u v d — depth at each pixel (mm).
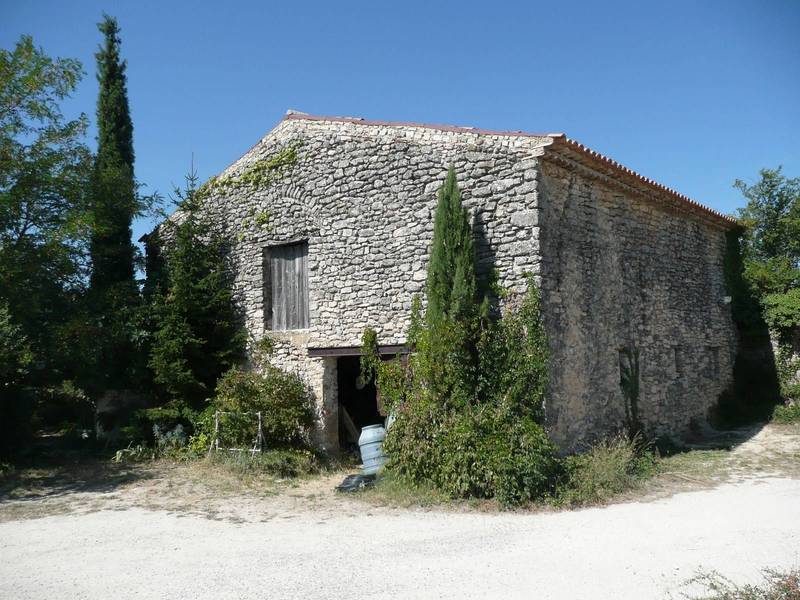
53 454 12102
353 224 11156
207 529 7066
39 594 4988
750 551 5805
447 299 9117
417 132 10547
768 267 16531
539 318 8891
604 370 10461
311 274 11648
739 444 12391
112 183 13070
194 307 12469
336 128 11555
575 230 10047
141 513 7930
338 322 11195
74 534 6902
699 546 5988
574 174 10156
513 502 7785
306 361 11648
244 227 12820
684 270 13906
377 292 10750
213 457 10906
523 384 8672
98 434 13258
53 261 11906
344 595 4797
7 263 11016
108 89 15500
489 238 9461
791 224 18594
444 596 4750
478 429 8195
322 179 11656
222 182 13266
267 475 10156
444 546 6145
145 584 5152
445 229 9281
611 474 8523
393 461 9000
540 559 5656
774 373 15812
